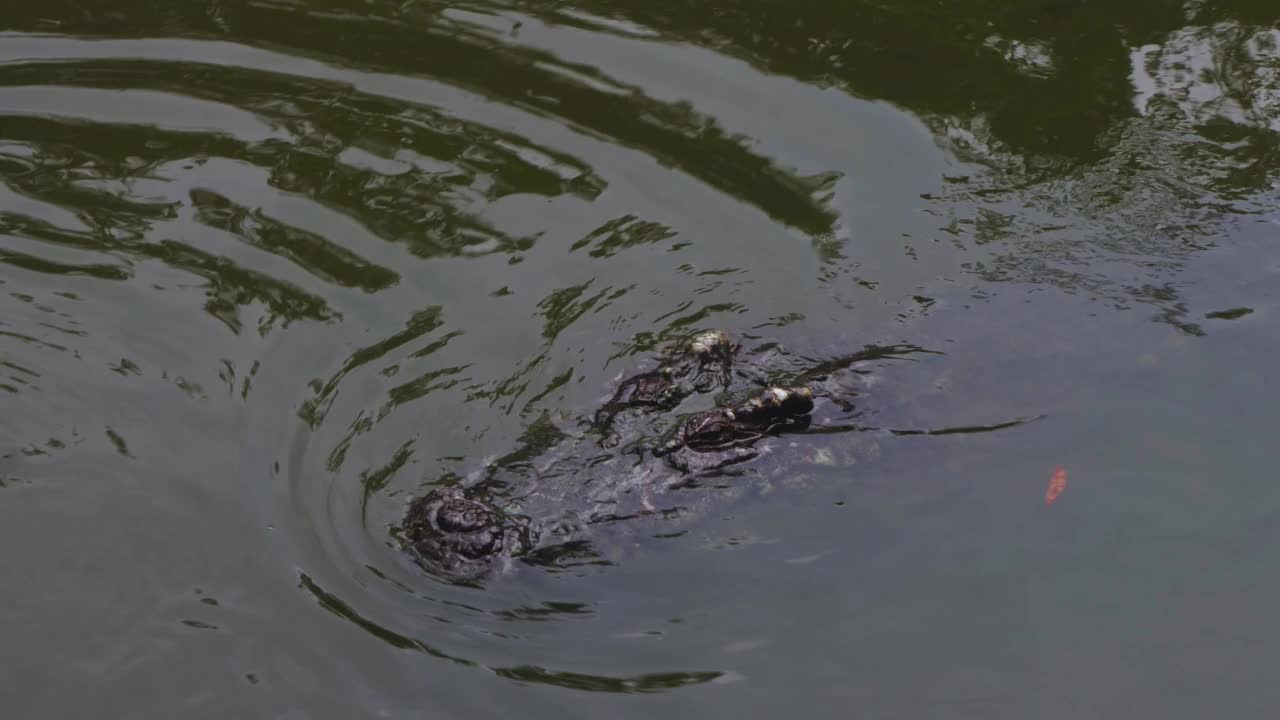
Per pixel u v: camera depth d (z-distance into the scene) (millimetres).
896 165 3211
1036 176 3195
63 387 2924
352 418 2877
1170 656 2693
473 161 3207
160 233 3102
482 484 2779
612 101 3301
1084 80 3352
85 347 2967
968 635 2711
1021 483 2830
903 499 2811
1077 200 3160
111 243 3086
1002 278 3051
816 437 2836
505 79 3338
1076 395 2912
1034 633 2713
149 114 3266
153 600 2725
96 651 2688
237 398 2910
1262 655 2689
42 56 3355
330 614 2705
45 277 3041
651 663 2680
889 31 3445
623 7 3484
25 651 2688
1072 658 2693
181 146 3219
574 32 3432
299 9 3475
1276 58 3379
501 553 2721
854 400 2873
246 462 2844
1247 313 3008
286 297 3025
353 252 3084
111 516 2801
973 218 3137
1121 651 2697
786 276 3051
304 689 2652
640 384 2859
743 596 2730
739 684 2670
